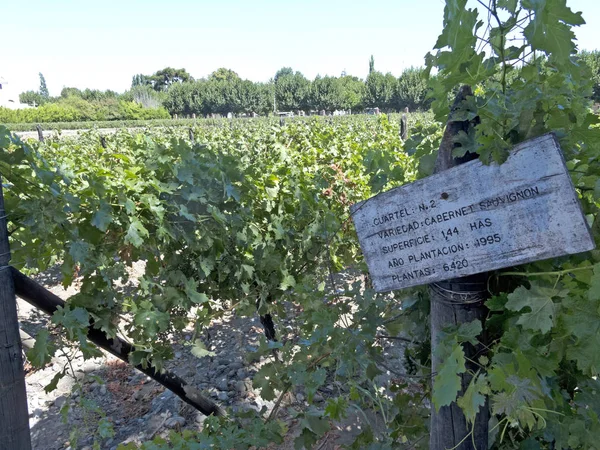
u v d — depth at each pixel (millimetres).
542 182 1342
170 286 3096
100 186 2545
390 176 2422
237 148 9539
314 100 69125
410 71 59875
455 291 1638
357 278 6004
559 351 1491
